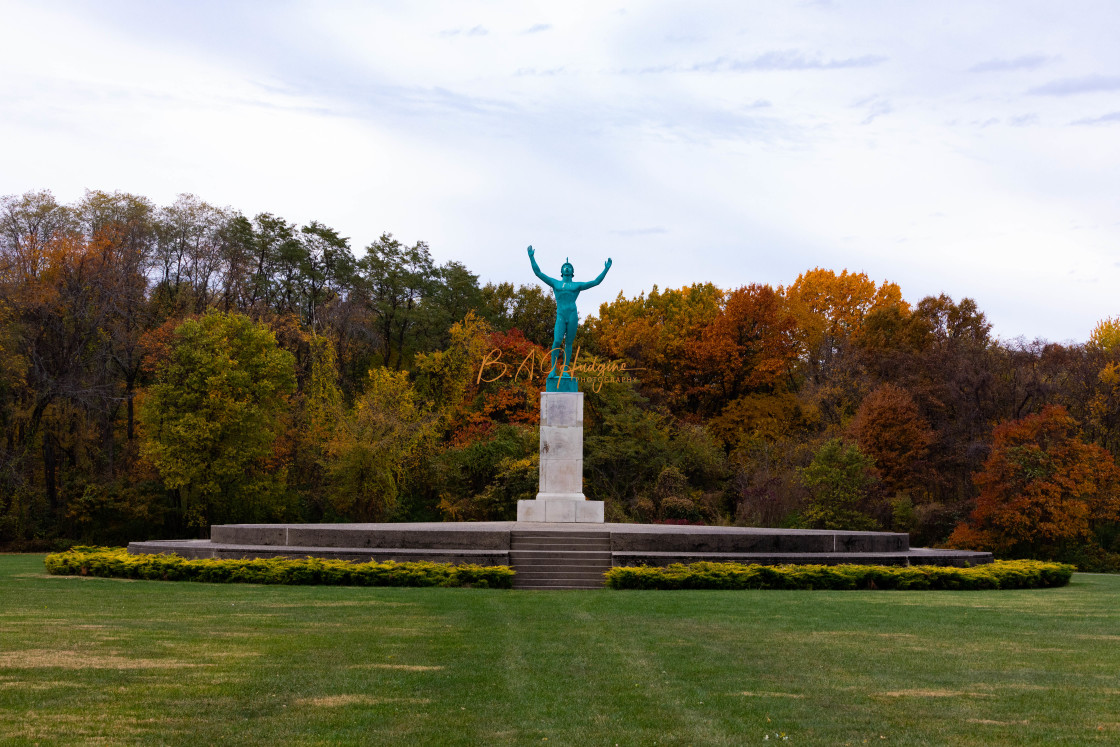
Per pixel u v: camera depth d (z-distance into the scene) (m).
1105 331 71.00
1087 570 44.72
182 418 49.62
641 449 58.06
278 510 53.00
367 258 74.62
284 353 54.19
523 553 25.88
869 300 76.56
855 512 49.28
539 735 9.36
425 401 63.28
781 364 65.69
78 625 15.83
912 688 11.57
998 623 17.36
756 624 16.83
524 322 77.12
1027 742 9.25
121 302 54.06
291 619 16.83
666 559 25.69
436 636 15.02
